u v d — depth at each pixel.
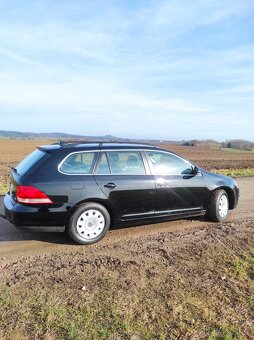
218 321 3.84
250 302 4.26
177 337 3.53
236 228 7.11
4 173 20.53
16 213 5.74
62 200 5.84
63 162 6.01
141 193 6.54
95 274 4.75
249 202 10.12
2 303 3.94
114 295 4.21
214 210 7.52
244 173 19.64
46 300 4.04
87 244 6.09
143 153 6.79
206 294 4.38
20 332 3.46
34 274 4.73
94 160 6.26
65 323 3.62
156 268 5.04
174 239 6.36
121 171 6.46
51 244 6.08
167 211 6.93
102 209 6.17
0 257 5.46
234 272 5.02
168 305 4.07
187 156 49.81
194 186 7.22
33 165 5.96
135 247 5.93
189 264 5.23
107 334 3.48
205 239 6.34
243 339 3.56
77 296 4.16
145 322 3.73
